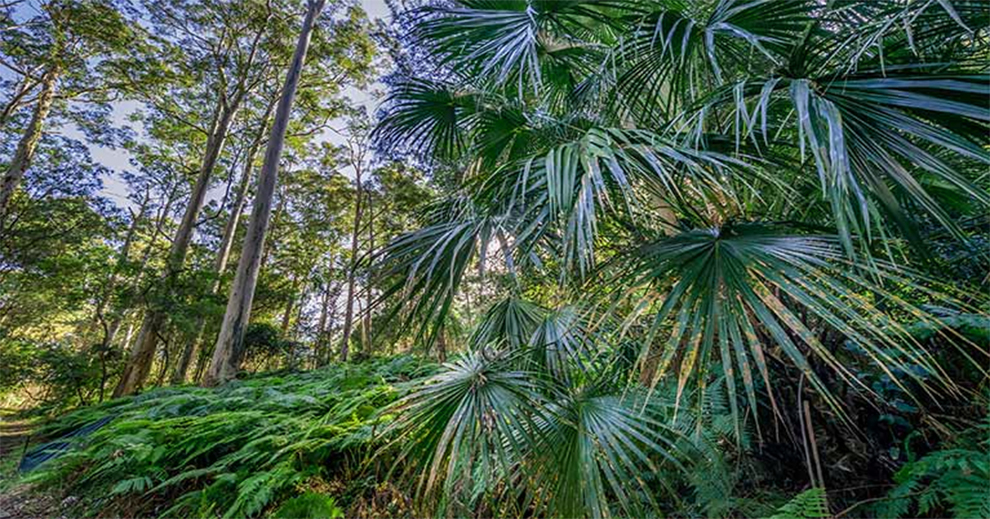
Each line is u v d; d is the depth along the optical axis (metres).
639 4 1.48
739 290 0.86
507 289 1.87
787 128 1.22
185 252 7.82
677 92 1.43
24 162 7.73
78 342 8.85
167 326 7.04
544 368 1.41
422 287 1.32
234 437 2.28
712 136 1.13
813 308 0.79
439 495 1.15
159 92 9.16
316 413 2.75
